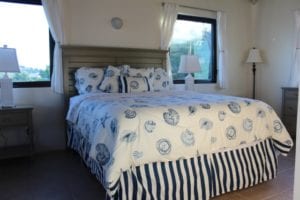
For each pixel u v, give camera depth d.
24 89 3.35
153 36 4.10
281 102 4.71
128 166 1.78
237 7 4.97
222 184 2.20
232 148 2.26
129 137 1.80
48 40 3.49
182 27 4.49
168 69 4.19
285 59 4.68
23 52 3.37
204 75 4.85
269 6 4.89
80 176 2.66
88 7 3.59
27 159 3.17
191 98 2.60
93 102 2.55
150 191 1.88
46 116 3.49
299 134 0.76
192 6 4.42
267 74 5.03
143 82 3.43
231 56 4.99
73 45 3.48
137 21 3.95
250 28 5.20
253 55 4.85
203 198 2.08
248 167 2.33
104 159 1.86
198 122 2.07
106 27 3.73
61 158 3.22
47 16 3.29
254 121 2.34
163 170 1.94
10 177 2.63
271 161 2.46
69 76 3.50
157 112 1.96
